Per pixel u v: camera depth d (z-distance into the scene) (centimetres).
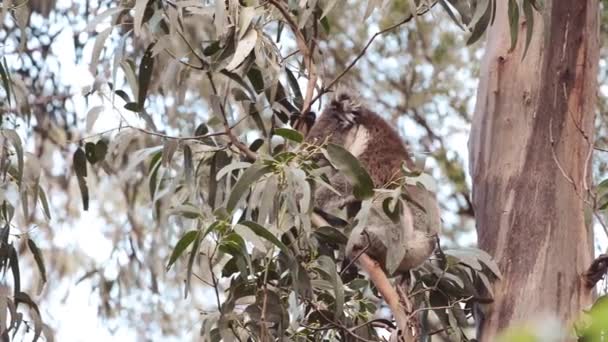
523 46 820
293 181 662
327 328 737
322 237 753
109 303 1243
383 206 706
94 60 746
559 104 777
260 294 711
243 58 700
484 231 794
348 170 679
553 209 758
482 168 814
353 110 949
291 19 765
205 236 657
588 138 759
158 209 896
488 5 714
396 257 723
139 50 964
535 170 774
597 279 736
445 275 782
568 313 731
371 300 879
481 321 764
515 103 807
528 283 748
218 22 693
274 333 751
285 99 831
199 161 841
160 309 1316
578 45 786
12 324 794
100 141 814
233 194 669
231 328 708
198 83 1203
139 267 1228
